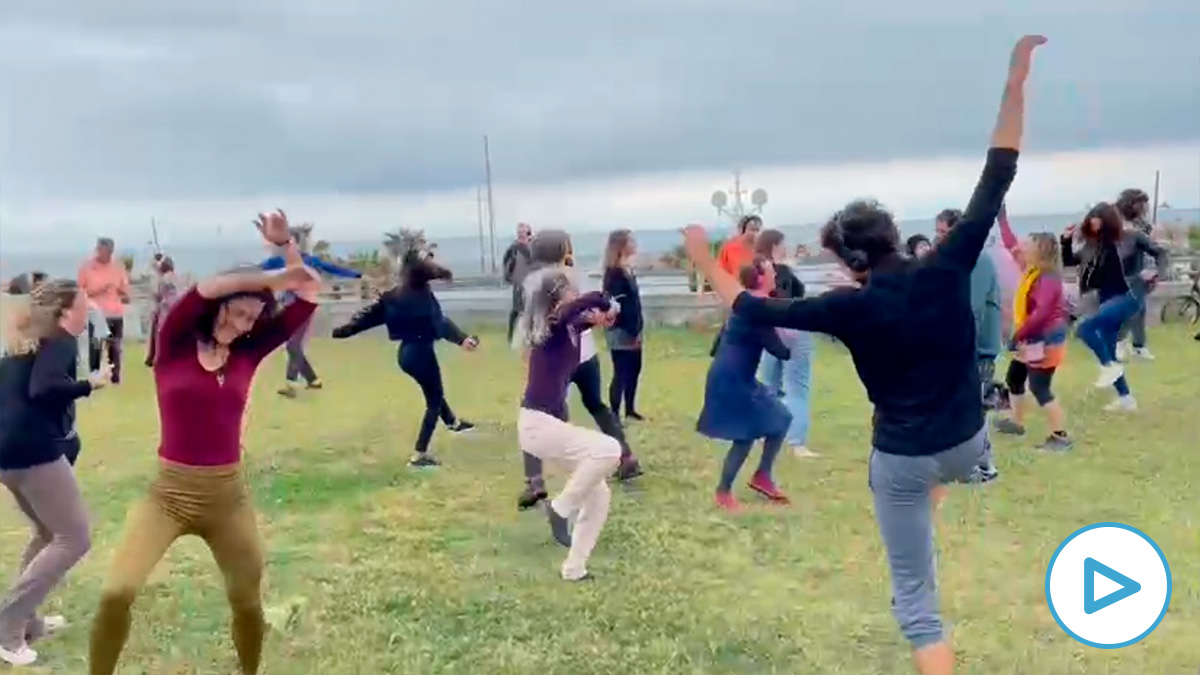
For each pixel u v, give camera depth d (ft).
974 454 12.84
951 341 12.51
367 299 66.85
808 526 22.39
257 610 14.30
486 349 55.62
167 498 13.29
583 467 18.97
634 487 25.71
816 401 36.94
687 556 20.62
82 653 16.49
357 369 49.44
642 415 34.99
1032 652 15.79
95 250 44.34
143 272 66.23
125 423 36.76
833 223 12.94
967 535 21.35
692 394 39.09
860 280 12.96
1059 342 27.45
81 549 15.83
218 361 13.19
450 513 24.14
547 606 18.15
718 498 23.79
